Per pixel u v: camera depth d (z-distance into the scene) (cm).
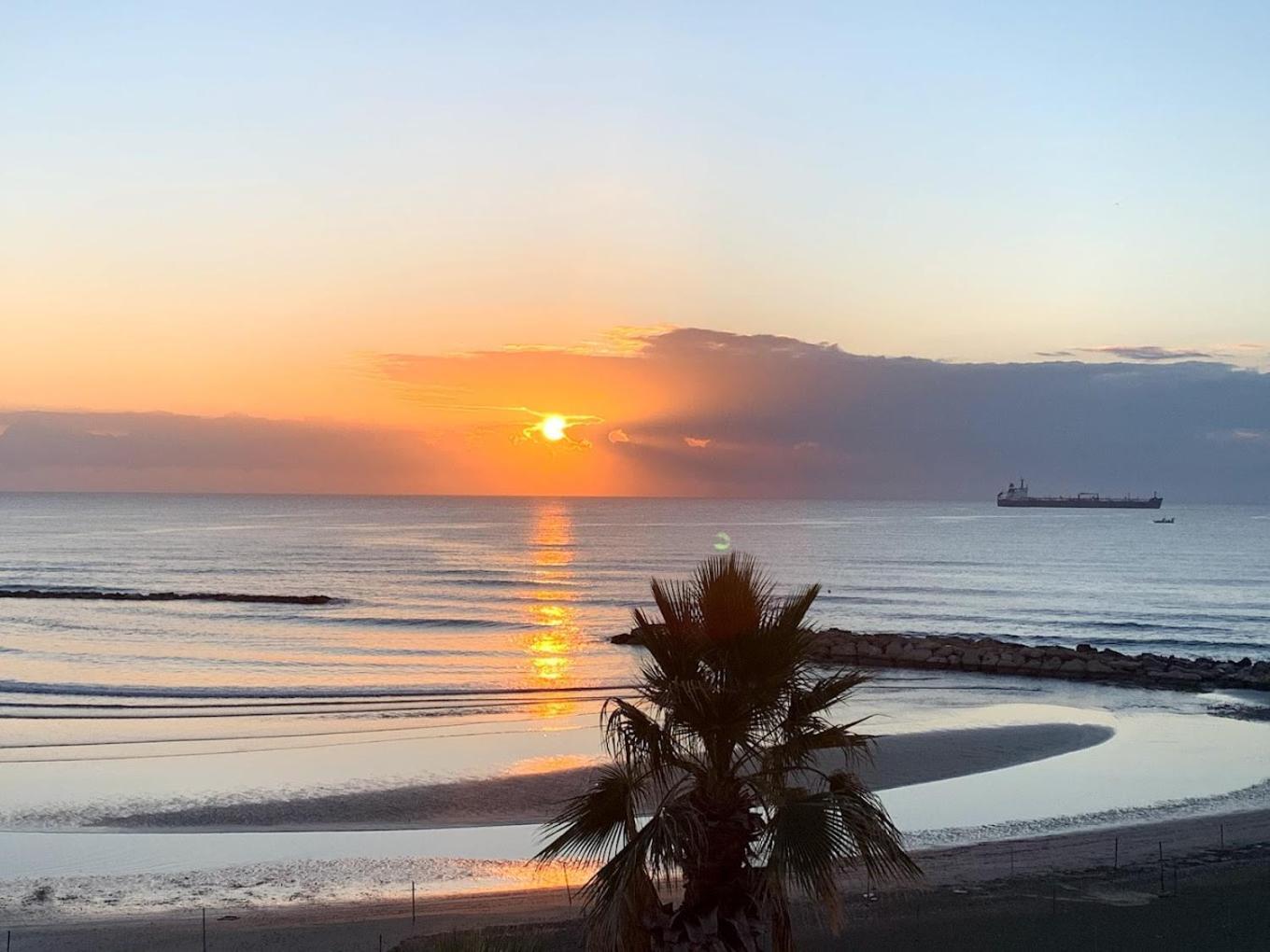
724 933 879
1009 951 1680
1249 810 2653
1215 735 3778
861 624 7956
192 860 2258
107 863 2230
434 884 2095
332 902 1977
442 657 5941
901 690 4947
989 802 2758
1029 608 9138
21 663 5512
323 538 18662
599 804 952
